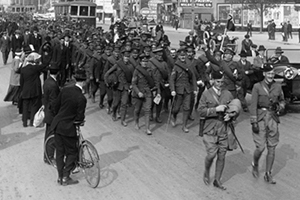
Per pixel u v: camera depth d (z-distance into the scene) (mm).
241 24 48719
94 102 14367
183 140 9945
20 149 9172
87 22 43500
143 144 9602
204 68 11680
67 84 7117
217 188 7078
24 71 10734
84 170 7305
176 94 10633
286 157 8711
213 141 6879
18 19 51125
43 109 8711
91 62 13711
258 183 7328
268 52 13352
